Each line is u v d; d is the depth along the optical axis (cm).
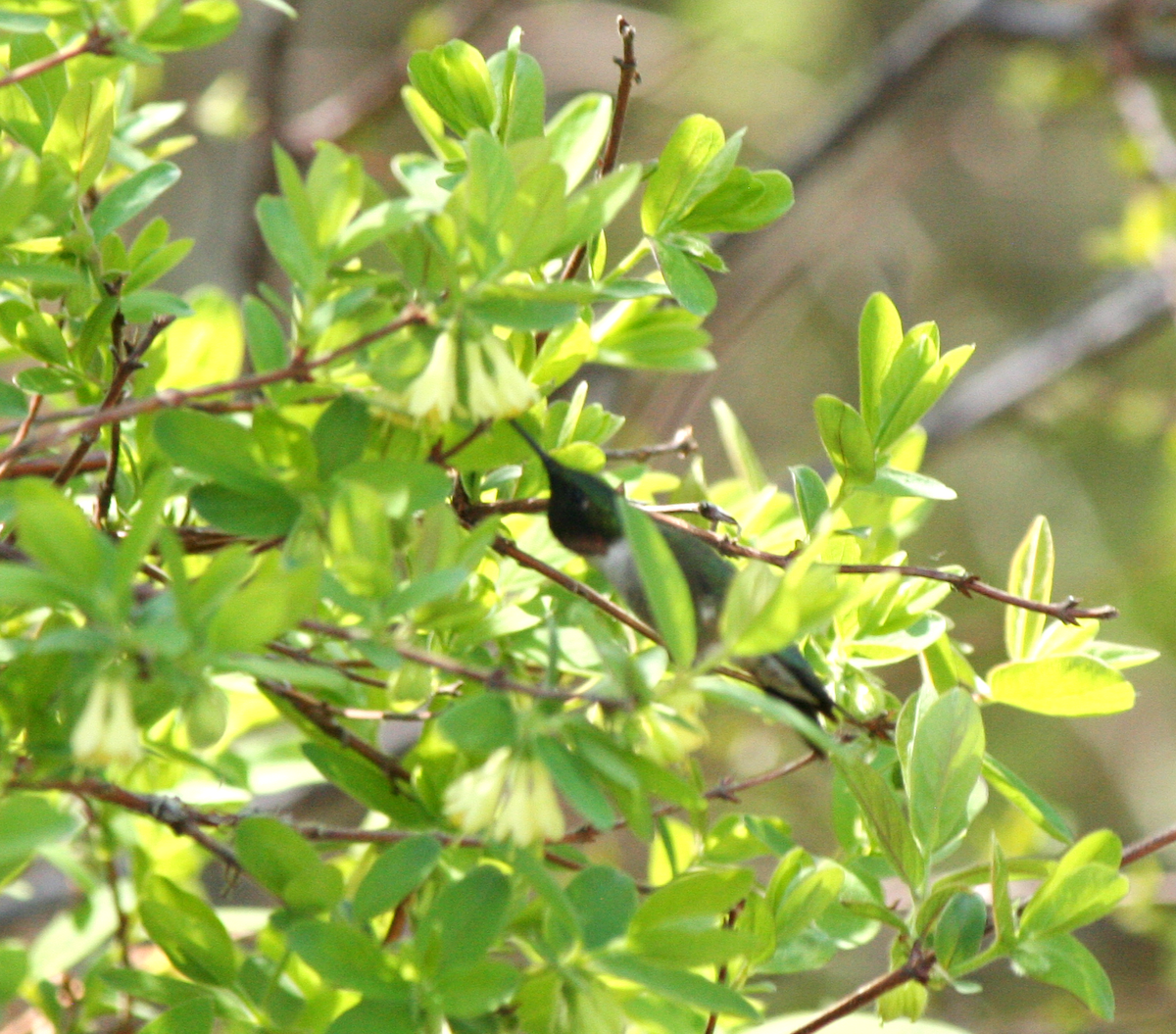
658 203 192
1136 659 196
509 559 195
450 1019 188
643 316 195
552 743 185
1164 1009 295
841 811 196
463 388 188
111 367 194
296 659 190
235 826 191
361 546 186
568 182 192
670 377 293
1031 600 195
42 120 192
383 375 187
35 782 188
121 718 183
